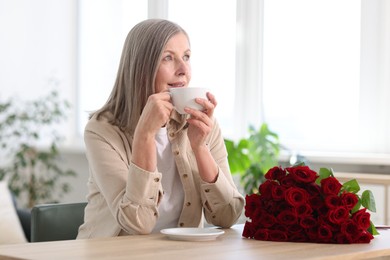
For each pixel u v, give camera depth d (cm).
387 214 352
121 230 192
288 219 166
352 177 345
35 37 555
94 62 563
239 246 153
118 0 549
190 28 503
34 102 530
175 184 207
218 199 198
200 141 193
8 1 542
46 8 559
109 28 555
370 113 421
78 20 569
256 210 170
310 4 446
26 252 138
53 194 564
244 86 475
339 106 436
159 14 518
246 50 473
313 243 162
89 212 202
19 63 548
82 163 553
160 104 175
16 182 548
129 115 199
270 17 464
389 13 411
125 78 202
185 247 149
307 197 167
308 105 449
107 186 189
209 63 494
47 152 541
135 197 178
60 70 566
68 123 569
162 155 206
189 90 175
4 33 540
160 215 202
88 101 567
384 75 415
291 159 414
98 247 147
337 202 165
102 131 199
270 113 467
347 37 430
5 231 357
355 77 428
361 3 421
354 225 164
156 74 198
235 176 448
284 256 138
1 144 550
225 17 488
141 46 198
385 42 414
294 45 454
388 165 397
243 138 452
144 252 140
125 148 199
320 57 443
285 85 459
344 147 433
